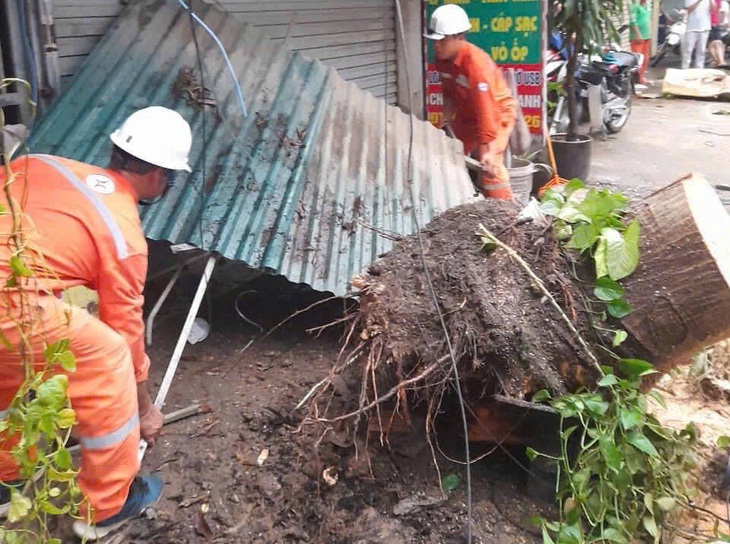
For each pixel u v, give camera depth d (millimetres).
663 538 2795
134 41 4719
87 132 4109
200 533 2840
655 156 9047
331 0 6547
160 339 4184
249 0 5773
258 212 4172
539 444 2854
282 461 3170
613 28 7867
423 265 2871
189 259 4445
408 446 3094
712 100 12766
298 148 4695
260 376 3857
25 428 2010
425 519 2865
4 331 2318
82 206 2557
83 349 2457
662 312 2729
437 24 5641
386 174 5008
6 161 2111
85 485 2619
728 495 3070
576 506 2664
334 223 4367
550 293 2863
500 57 7227
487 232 3021
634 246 2736
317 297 4691
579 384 2855
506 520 2871
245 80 4980
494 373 2764
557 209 3012
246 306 4594
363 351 2975
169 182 2986
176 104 4512
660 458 2812
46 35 4297
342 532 2801
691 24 14586
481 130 5699
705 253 2631
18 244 2123
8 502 2760
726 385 3803
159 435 3371
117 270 2609
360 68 7035
